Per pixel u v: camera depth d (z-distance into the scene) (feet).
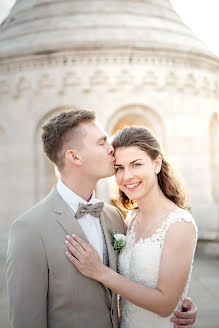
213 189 30.17
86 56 24.06
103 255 6.57
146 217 6.82
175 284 5.74
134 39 23.90
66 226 5.90
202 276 20.24
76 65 24.22
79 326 5.64
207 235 25.16
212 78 27.58
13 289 5.40
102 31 24.40
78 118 6.08
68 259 5.70
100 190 24.41
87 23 24.94
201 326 13.17
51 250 5.62
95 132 6.15
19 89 25.41
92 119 6.27
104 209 7.16
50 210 5.98
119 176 6.51
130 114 25.35
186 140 26.09
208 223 26.58
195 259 24.57
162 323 6.36
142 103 24.68
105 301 6.03
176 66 25.16
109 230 6.86
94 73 24.18
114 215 7.40
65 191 6.29
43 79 24.80
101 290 5.94
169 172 7.04
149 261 6.23
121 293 5.65
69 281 5.65
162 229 6.25
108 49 23.81
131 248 6.84
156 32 25.53
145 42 23.90
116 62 24.13
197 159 26.58
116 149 6.42
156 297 5.65
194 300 16.25
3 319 14.08
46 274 5.59
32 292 5.39
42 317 5.48
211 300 16.16
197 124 26.58
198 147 26.66
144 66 24.41
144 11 27.04
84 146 6.04
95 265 5.68
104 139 6.29
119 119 25.03
